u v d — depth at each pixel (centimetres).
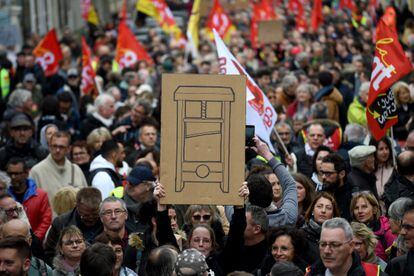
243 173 1622
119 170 2402
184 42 5603
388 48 2183
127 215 1850
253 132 1836
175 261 1477
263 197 1806
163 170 1620
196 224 1784
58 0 8125
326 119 2781
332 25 6162
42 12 7538
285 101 3350
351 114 3034
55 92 3794
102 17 9194
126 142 2861
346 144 2553
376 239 1727
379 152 2267
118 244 1692
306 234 1780
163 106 1619
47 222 2170
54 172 2341
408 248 1662
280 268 1490
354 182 2202
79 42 7756
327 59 4806
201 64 4344
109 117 3080
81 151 2517
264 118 2123
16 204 1938
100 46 5469
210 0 7750
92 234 1934
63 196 2094
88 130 3064
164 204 1647
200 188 1622
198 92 1620
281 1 8188
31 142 2547
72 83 3819
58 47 4062
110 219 1789
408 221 1622
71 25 8331
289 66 4738
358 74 3806
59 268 1716
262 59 5262
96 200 1920
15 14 7125
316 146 2505
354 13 6209
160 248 1583
